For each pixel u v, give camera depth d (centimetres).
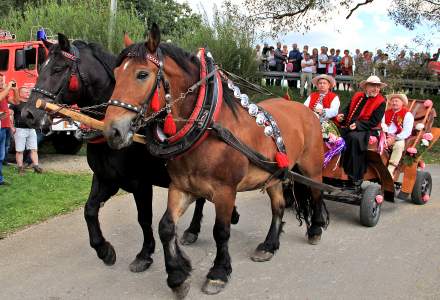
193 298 394
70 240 533
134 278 434
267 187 465
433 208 684
